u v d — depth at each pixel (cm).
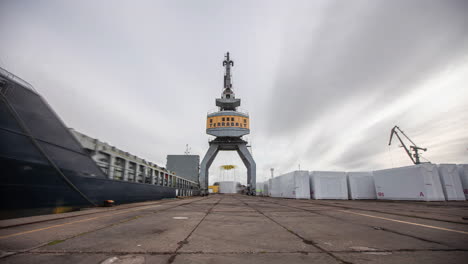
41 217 810
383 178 2716
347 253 359
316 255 348
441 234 514
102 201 1366
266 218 827
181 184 4266
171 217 846
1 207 754
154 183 2570
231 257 337
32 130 887
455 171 2331
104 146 1413
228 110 7369
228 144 6831
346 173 3216
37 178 892
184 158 6762
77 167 1130
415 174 2267
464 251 368
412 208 1340
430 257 334
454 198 2228
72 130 1115
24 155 845
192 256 340
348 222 714
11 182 791
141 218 809
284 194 3831
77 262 309
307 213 1024
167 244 415
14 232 527
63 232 529
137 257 333
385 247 396
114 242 429
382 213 1017
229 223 693
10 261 311
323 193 3061
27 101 877
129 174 1836
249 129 6838
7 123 791
